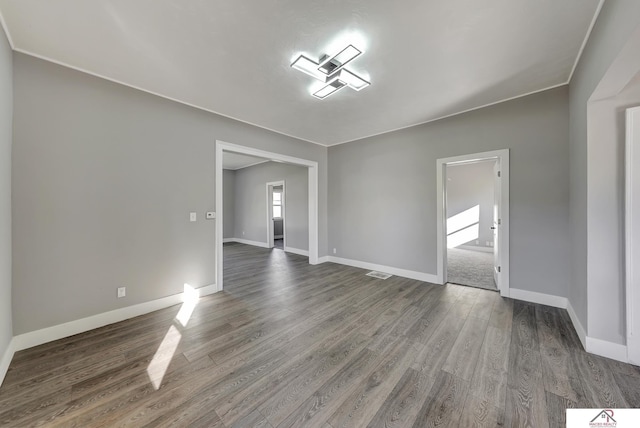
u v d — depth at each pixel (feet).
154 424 4.61
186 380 5.80
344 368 6.22
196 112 10.92
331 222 17.89
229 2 5.35
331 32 6.30
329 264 17.33
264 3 5.38
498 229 11.23
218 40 6.61
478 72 8.22
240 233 28.32
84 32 6.29
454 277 14.17
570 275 9.05
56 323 7.65
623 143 6.33
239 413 4.86
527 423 4.58
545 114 9.59
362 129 14.10
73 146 7.93
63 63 7.65
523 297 10.32
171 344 7.33
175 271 10.36
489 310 9.49
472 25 6.07
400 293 11.50
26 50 7.02
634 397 5.14
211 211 11.52
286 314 9.37
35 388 5.53
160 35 6.41
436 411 4.87
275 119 12.44
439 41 6.65
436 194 12.71
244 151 12.78
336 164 17.40
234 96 9.90
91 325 8.27
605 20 5.33
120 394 5.36
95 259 8.38
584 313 7.13
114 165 8.75
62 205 7.76
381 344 7.29
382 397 5.25
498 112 10.65
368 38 6.52
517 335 7.66
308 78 8.48
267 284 12.99
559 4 5.46
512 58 7.47
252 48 6.93
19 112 7.03
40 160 7.38
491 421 4.62
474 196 24.52
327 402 5.13
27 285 7.18
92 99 8.27
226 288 12.38
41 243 7.41
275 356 6.73
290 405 5.06
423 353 6.81
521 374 5.91
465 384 5.61
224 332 8.04
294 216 21.98
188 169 10.69
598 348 6.61
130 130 9.09
